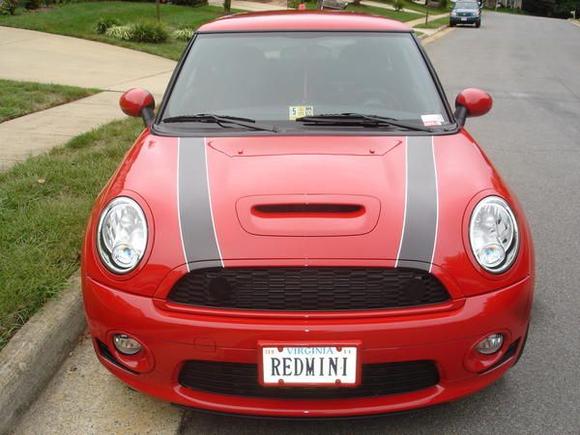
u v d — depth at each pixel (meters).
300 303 2.25
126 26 15.30
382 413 2.32
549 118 9.29
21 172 4.99
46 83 9.58
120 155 5.66
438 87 3.42
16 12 17.52
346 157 2.73
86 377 2.89
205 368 2.34
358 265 2.24
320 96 3.27
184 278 2.29
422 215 2.39
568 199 5.56
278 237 2.29
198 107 3.24
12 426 2.56
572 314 3.50
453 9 33.06
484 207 2.46
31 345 2.79
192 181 2.57
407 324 2.23
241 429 2.56
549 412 2.67
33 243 3.72
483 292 2.32
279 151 2.79
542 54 19.48
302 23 3.66
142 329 2.29
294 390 2.34
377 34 3.63
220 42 3.57
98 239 2.46
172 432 2.55
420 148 2.85
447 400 2.37
